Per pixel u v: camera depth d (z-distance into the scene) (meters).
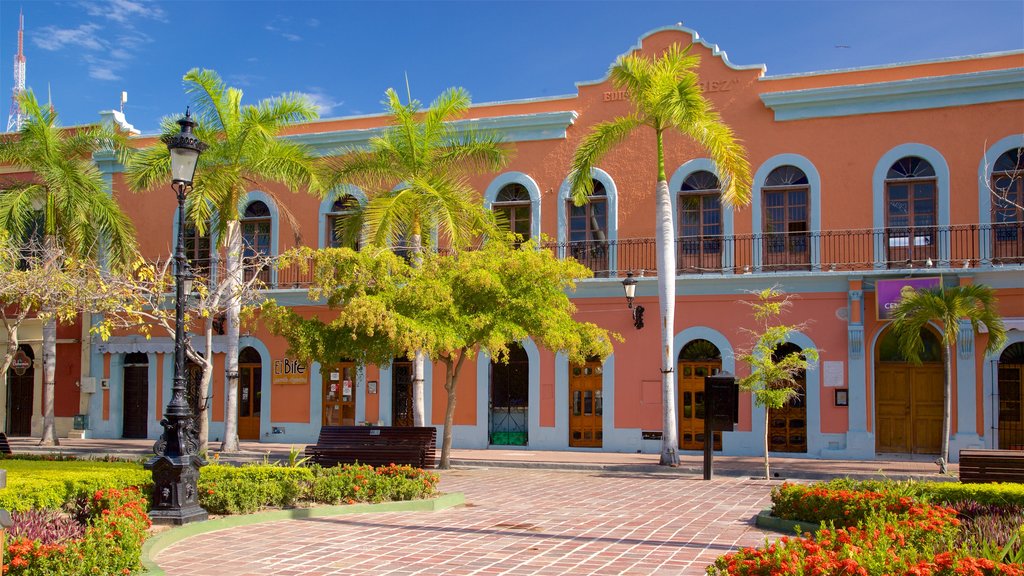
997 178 18.97
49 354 22.73
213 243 24.33
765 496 13.23
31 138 21.33
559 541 9.31
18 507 9.10
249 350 24.30
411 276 15.67
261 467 12.41
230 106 19.31
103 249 21.91
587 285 21.36
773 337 15.55
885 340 19.66
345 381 23.41
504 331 15.48
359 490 11.84
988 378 18.56
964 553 6.50
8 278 15.73
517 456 19.80
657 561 8.27
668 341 17.95
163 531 9.38
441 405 22.52
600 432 21.30
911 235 19.45
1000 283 18.59
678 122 17.11
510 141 22.45
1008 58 19.17
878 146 19.81
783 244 20.33
